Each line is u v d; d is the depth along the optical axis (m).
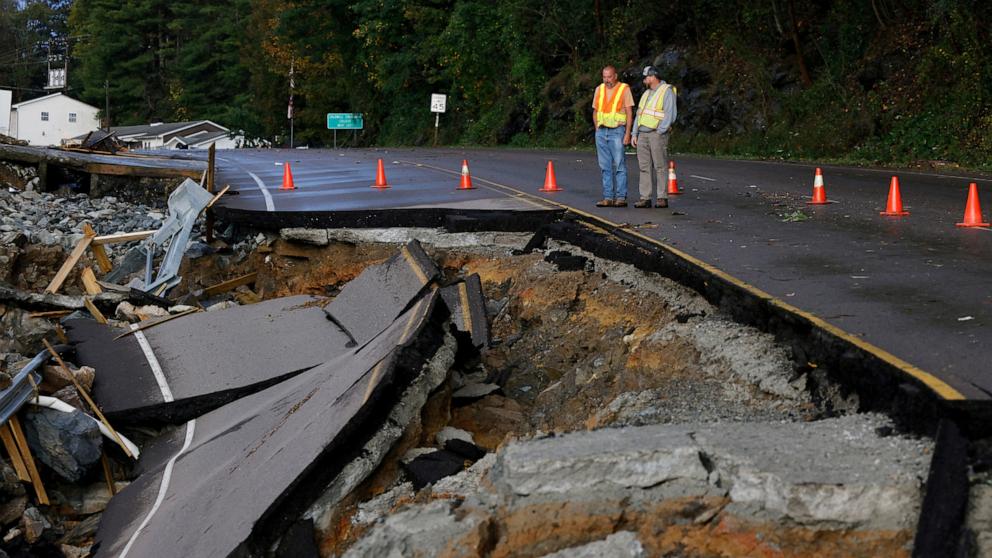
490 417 8.93
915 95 27.61
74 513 8.84
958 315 7.06
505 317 11.54
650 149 14.50
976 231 11.46
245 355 10.25
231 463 7.74
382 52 60.06
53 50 130.50
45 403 8.93
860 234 11.47
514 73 48.09
